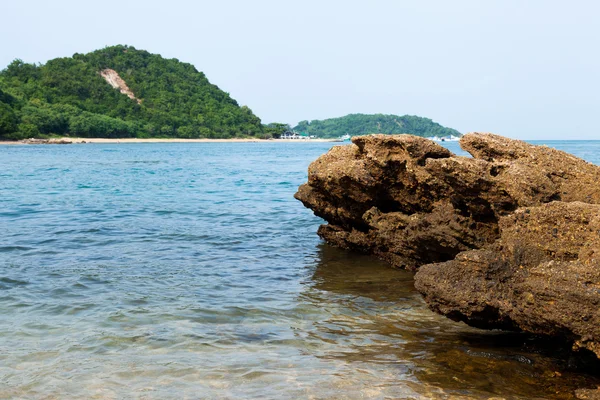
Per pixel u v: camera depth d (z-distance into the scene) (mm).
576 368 7098
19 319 8828
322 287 11070
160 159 74500
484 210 10016
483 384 6699
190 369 7086
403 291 10781
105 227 17906
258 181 38250
